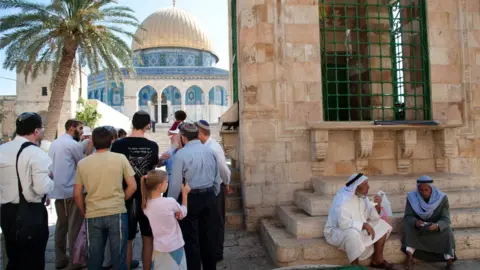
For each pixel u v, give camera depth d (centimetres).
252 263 532
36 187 401
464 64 729
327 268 339
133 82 4181
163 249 397
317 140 653
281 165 673
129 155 465
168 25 4612
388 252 520
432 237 495
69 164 531
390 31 753
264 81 673
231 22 1012
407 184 634
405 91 771
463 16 732
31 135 431
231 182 776
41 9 1513
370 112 811
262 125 670
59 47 1569
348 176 679
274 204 670
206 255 469
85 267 527
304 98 681
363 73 884
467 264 510
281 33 678
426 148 718
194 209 453
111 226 410
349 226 486
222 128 904
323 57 753
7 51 1520
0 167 408
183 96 4284
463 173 723
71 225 524
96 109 2639
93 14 1542
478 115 730
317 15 691
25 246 407
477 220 567
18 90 2616
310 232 532
